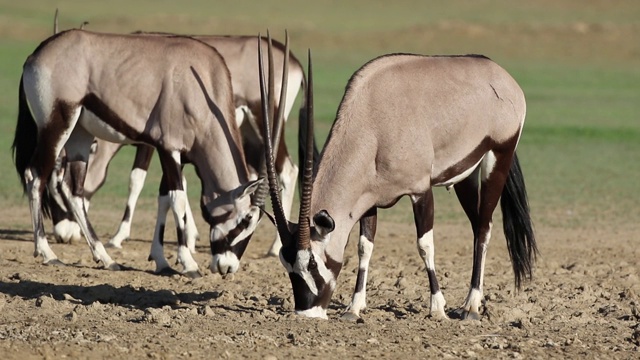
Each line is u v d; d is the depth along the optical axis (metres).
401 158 28.94
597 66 144.25
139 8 193.38
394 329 28.31
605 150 78.56
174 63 37.59
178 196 37.62
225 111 37.66
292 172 43.97
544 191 60.56
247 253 42.94
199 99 37.41
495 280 37.09
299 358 24.77
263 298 32.91
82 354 24.36
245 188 36.28
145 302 31.98
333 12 199.38
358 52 150.75
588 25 166.88
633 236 47.91
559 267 40.19
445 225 50.09
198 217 51.25
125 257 41.16
